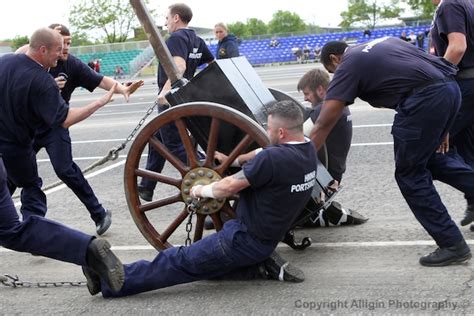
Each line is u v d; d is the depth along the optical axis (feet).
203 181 13.52
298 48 143.02
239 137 13.44
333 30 165.48
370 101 13.25
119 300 12.89
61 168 16.85
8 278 14.52
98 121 46.57
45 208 16.90
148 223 14.43
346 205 18.93
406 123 12.72
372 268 13.64
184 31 19.93
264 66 137.39
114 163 29.09
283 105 12.37
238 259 12.41
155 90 81.05
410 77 12.63
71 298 13.25
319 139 13.29
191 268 12.55
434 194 13.24
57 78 17.07
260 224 12.21
